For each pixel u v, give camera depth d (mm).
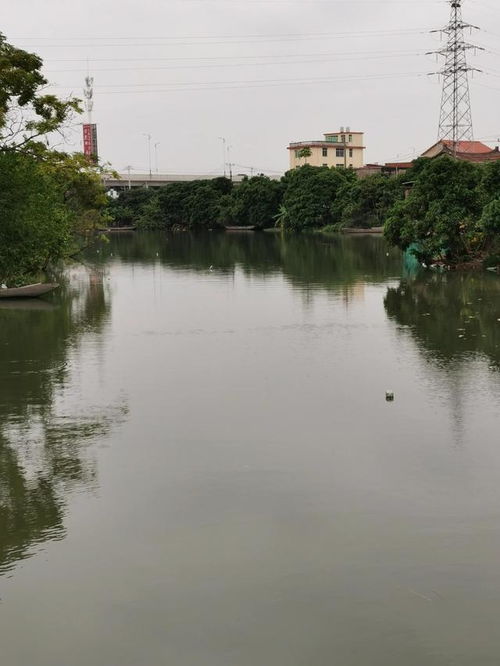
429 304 30672
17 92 27297
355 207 87000
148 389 17938
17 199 27422
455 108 81750
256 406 16375
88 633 8453
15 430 15109
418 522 10742
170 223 117562
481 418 15180
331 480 12266
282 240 78125
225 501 11594
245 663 7902
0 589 9336
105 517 11172
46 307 32438
